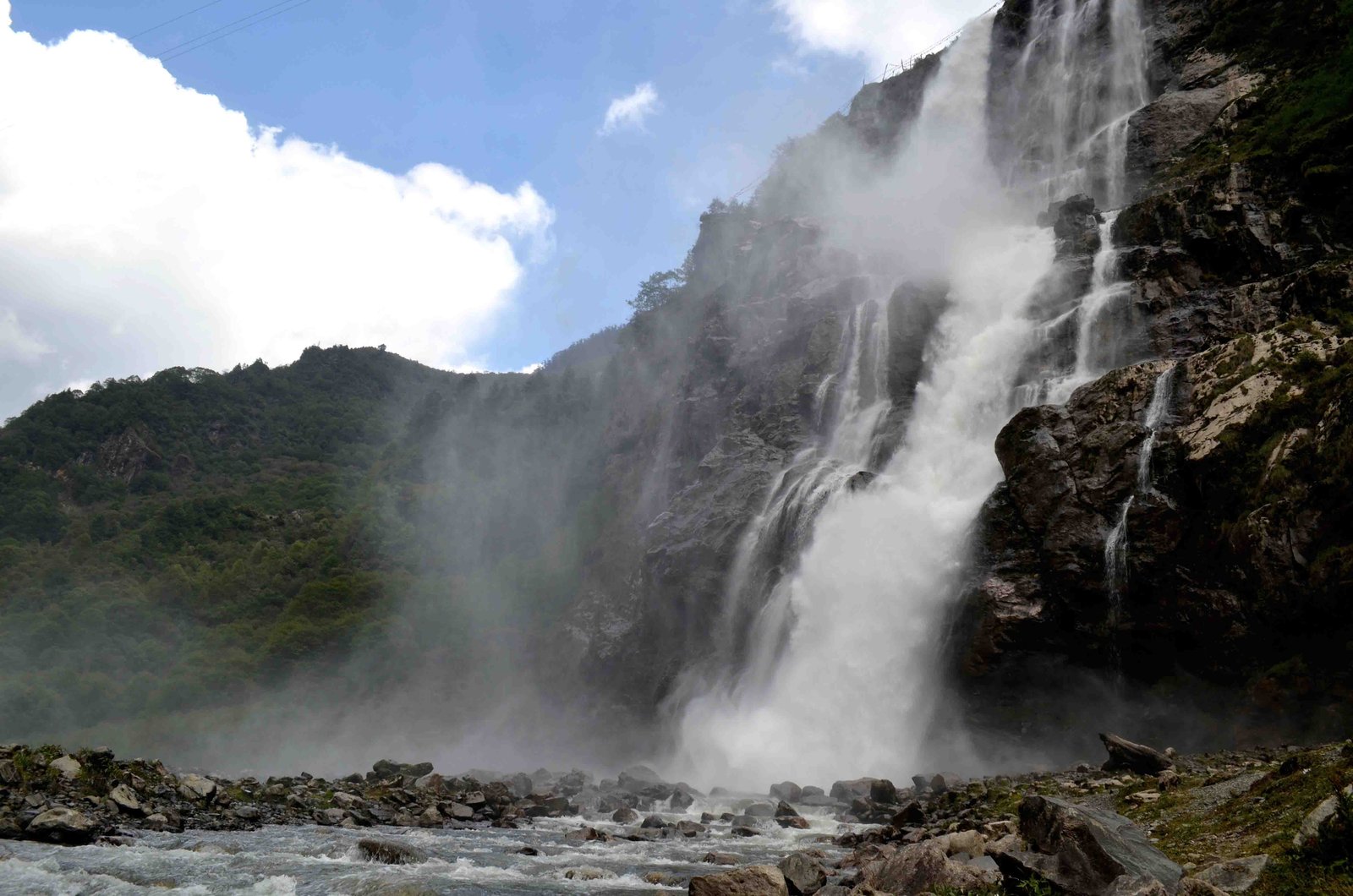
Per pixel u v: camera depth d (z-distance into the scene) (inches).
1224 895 403.5
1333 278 1438.2
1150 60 2469.2
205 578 4623.5
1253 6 2287.2
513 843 893.8
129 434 7012.8
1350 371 1162.6
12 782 863.1
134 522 5669.3
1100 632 1350.9
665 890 658.2
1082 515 1390.3
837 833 962.1
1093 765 1066.1
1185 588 1259.2
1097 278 1829.5
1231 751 1029.8
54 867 654.5
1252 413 1251.8
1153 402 1416.1
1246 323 1544.0
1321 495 1111.6
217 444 7608.3
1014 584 1424.7
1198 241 1696.6
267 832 887.7
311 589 4111.7
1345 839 412.2
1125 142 2295.8
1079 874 438.3
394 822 1039.0
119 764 980.6
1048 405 1503.4
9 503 5836.6
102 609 4131.4
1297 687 1116.5
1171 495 1304.1
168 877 645.9
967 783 1098.1
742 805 1241.4
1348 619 1064.2
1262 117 2033.7
